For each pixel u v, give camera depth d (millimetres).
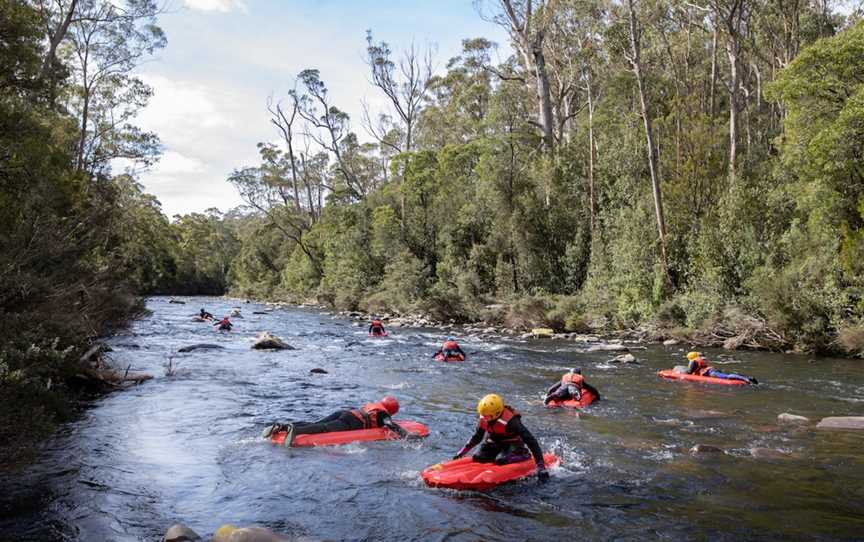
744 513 6215
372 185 69938
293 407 11758
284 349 21531
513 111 38906
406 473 7574
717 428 9992
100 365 15172
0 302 11016
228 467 7812
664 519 6066
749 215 25281
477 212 40094
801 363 18047
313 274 63031
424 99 60000
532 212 35562
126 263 28125
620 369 16781
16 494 6734
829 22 39094
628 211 29641
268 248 78125
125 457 8234
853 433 9625
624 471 7617
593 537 5637
